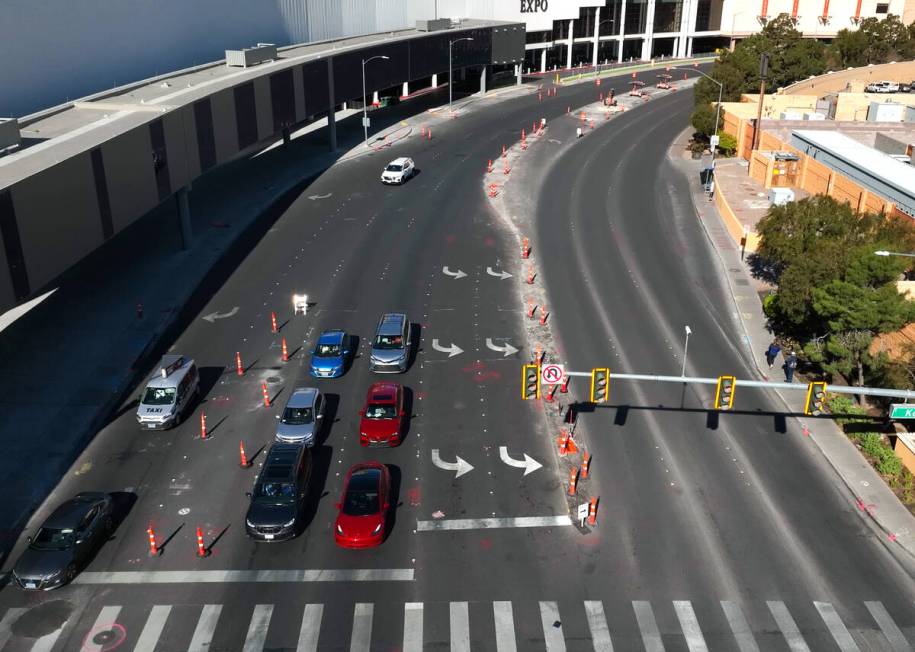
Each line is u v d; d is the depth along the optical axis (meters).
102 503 27.83
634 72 130.62
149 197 46.75
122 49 62.38
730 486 30.73
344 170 71.56
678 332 43.06
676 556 26.98
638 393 37.16
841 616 24.53
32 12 52.81
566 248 54.53
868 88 95.62
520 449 32.81
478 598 25.14
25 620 24.27
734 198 63.00
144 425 33.62
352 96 79.19
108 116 48.31
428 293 47.12
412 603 24.95
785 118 84.00
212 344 41.16
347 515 27.55
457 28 100.94
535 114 95.19
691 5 143.00
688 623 24.22
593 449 32.91
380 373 38.41
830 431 34.34
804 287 36.94
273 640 23.56
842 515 29.22
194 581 25.86
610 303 46.38
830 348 35.78
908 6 131.75
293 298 46.28
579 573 26.20
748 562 26.77
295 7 87.00
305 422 32.72
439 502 29.58
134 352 40.22
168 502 29.66
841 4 133.88
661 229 58.12
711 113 78.12
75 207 38.78
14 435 33.62
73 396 36.47
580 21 133.62
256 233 56.31
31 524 28.56
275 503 27.77
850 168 55.22
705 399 36.81
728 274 50.47
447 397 36.50
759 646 23.39
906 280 38.97
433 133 85.12
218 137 56.44
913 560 27.02
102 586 25.64
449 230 57.38
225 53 71.88
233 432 33.88
